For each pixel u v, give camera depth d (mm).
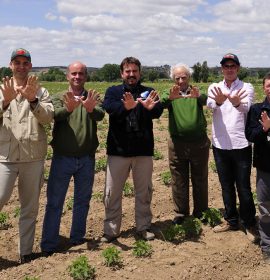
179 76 3283
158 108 3121
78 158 3158
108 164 3229
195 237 3400
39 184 3074
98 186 4973
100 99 3260
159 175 5348
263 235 3086
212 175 5406
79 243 3328
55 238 3223
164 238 3354
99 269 2850
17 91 2787
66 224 3826
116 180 3213
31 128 2941
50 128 8789
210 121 10680
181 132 3348
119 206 3301
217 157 3352
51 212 3197
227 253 3117
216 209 3764
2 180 2943
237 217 3482
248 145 3227
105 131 9383
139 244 3055
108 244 3283
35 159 3002
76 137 3102
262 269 2998
